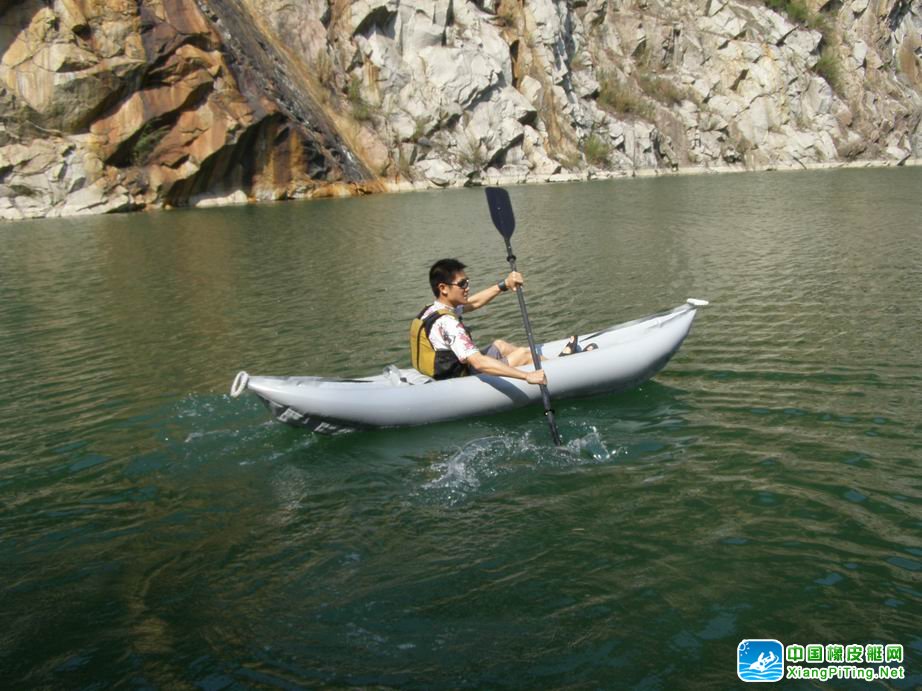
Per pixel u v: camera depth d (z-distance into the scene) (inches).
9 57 736.3
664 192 879.7
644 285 358.9
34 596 127.6
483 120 1115.9
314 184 921.5
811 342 253.4
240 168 869.8
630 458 173.2
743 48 1419.8
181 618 120.6
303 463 177.3
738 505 149.0
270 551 139.6
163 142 807.1
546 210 701.9
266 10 1021.8
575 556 133.9
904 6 1673.2
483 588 125.5
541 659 108.5
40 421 208.8
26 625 120.0
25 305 357.7
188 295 368.2
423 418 196.1
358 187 967.0
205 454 183.6
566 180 1139.9
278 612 121.2
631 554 133.7
